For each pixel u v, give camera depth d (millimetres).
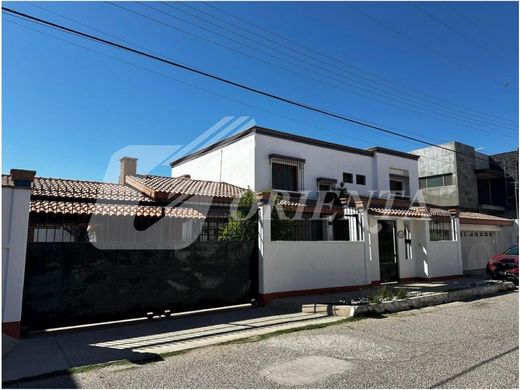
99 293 7785
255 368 5168
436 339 6680
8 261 6742
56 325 7281
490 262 15992
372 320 8445
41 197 12266
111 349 6176
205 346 6332
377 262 13555
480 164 29734
